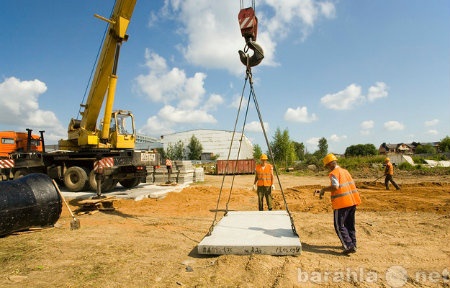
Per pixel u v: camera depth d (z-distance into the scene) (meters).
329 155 5.30
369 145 68.25
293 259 4.72
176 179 18.05
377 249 5.30
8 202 6.39
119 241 6.02
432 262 4.63
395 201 10.51
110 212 9.32
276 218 6.73
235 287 3.81
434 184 15.89
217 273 4.23
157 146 63.44
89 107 13.05
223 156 63.66
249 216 6.98
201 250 4.98
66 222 7.91
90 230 6.98
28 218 6.69
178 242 5.94
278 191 14.62
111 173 12.73
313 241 5.88
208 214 8.98
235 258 4.73
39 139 18.17
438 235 6.08
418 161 30.23
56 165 14.66
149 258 5.01
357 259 4.81
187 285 3.91
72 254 5.23
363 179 21.56
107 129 12.78
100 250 5.44
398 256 4.92
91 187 13.27
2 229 6.29
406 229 6.60
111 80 12.01
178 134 66.12
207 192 13.72
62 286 3.95
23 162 15.08
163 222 7.82
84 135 13.16
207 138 64.88
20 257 5.11
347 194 5.05
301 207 9.84
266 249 4.87
